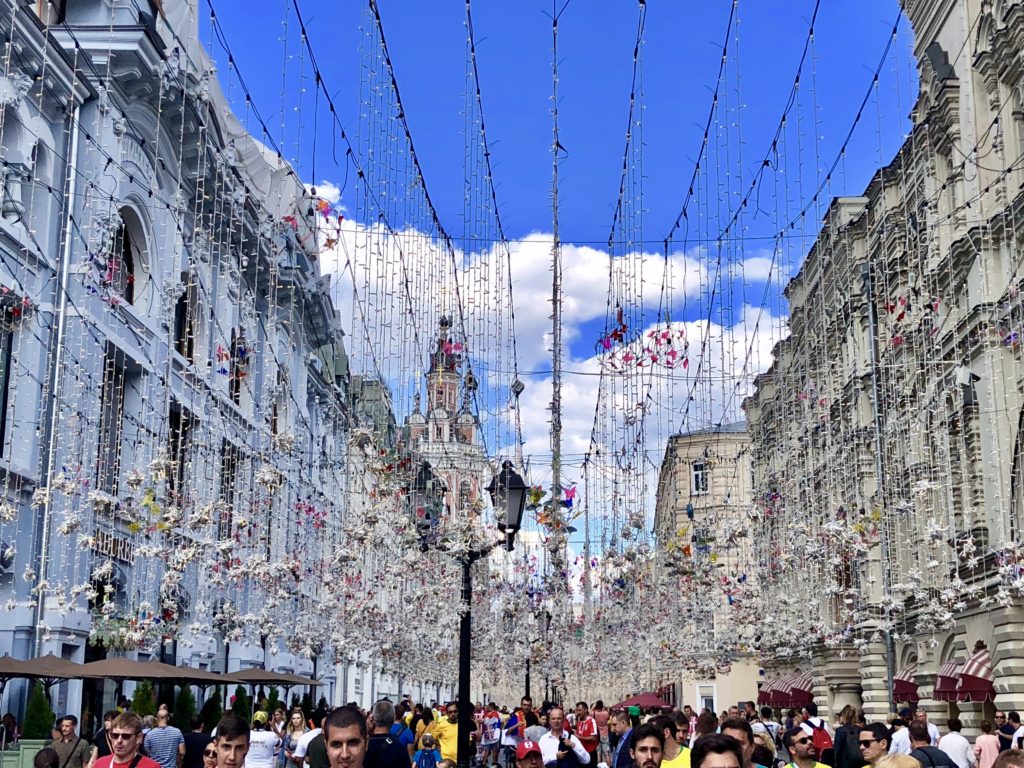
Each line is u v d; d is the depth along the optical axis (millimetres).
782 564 30984
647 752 7570
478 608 35500
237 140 30969
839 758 15312
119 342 25719
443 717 21828
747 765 8164
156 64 25719
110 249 25578
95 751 14914
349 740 5770
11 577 21703
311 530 34000
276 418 33188
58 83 23109
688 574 32781
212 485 26344
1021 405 23391
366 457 24156
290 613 31953
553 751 13445
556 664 43000
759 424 42188
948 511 25312
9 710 21844
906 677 31031
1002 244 24281
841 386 33562
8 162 20953
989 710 26672
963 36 26672
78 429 23094
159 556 20766
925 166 28000
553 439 25953
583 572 36594
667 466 41312
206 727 28266
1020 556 20219
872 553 31031
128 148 25875
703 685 55219
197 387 29031
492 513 19688
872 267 31188
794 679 43656
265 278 33531
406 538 22391
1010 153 23969
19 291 21250
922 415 27656
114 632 22219
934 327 26500
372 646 29141
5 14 20438
